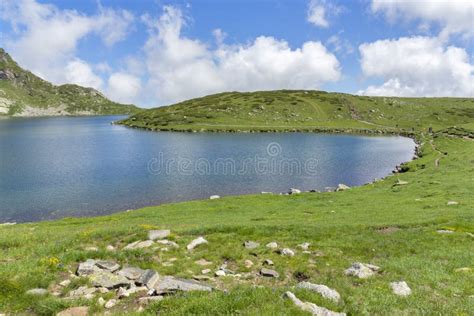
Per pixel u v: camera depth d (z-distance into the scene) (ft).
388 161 301.43
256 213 118.62
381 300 39.42
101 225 97.50
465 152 251.39
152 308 35.53
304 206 129.80
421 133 526.16
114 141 440.04
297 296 38.37
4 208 154.81
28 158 290.97
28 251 58.34
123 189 192.13
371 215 101.91
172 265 55.47
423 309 37.01
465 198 118.21
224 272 53.72
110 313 36.22
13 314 35.60
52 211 151.53
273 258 61.36
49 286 44.11
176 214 120.88
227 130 595.47
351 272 51.47
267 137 501.15
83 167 255.09
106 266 51.78
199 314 32.76
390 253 64.18
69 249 60.75
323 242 71.82
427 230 79.82
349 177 234.38
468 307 37.32
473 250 63.31
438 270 51.16
